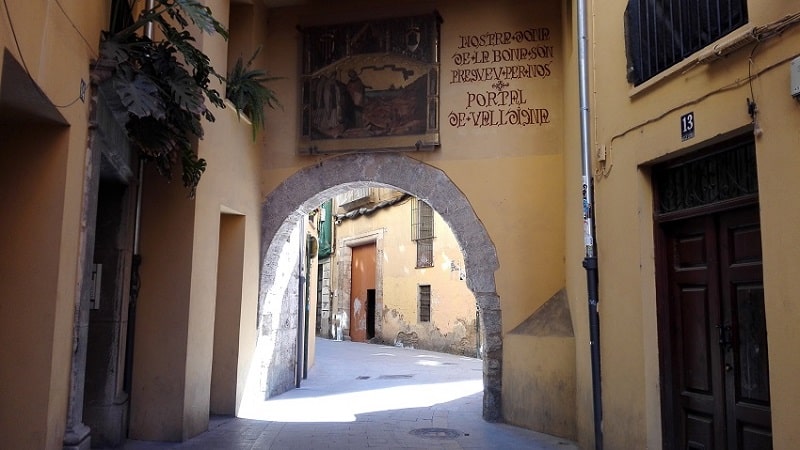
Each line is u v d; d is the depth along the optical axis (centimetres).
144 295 730
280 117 1006
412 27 977
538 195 916
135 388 721
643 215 575
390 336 2370
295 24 1021
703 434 523
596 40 676
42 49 394
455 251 2014
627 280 593
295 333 1213
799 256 383
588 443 704
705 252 528
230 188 861
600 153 653
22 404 445
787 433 387
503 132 938
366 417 910
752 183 467
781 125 403
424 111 957
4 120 451
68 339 483
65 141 460
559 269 896
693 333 540
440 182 945
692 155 525
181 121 623
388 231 2423
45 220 455
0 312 449
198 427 761
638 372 568
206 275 777
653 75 559
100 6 523
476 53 961
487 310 908
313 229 1563
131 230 721
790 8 396
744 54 439
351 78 988
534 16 952
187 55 604
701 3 495
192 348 738
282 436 769
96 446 670
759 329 466
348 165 978
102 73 509
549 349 812
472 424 868
